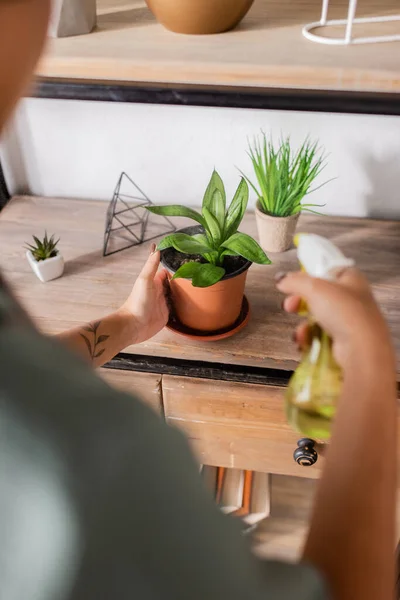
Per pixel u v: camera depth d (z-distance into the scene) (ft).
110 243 3.61
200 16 2.38
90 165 3.99
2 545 0.69
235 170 3.86
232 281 2.69
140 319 2.64
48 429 0.69
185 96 2.78
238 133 3.70
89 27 2.56
